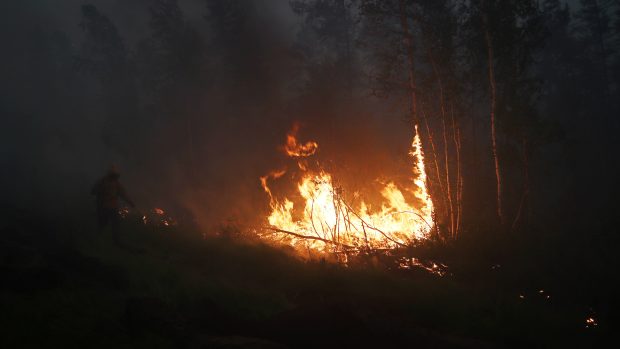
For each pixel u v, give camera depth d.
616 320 8.57
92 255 8.99
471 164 20.36
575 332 7.98
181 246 11.74
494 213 18.97
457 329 7.32
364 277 10.09
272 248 11.84
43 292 6.11
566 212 23.45
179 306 6.75
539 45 17.20
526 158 17.70
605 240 14.48
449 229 16.73
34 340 4.76
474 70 18.20
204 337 5.50
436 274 11.96
